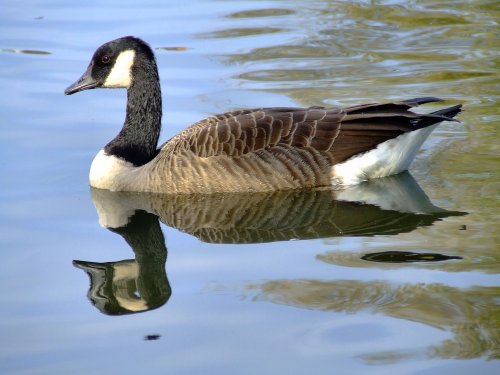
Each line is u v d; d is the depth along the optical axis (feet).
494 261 36.88
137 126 50.26
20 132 55.01
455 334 31.22
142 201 46.88
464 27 72.33
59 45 69.21
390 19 75.05
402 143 46.83
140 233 42.45
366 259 37.83
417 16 75.51
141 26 73.20
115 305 34.99
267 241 40.60
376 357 29.99
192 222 43.62
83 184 48.96
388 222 42.14
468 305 33.17
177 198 47.01
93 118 57.62
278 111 48.03
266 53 67.51
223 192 46.93
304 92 59.26
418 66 64.08
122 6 79.66
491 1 79.51
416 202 44.01
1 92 60.80
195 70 64.23
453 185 45.88
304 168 46.55
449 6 78.23
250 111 48.44
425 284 35.04
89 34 71.51
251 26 73.61
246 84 61.31
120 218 44.42
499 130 53.06
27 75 63.72
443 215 42.29
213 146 46.83
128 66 50.21
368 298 34.12
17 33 72.13
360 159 46.65
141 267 38.75
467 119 54.60
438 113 46.55
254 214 44.19
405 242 39.58
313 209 44.50
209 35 71.46
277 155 46.52
